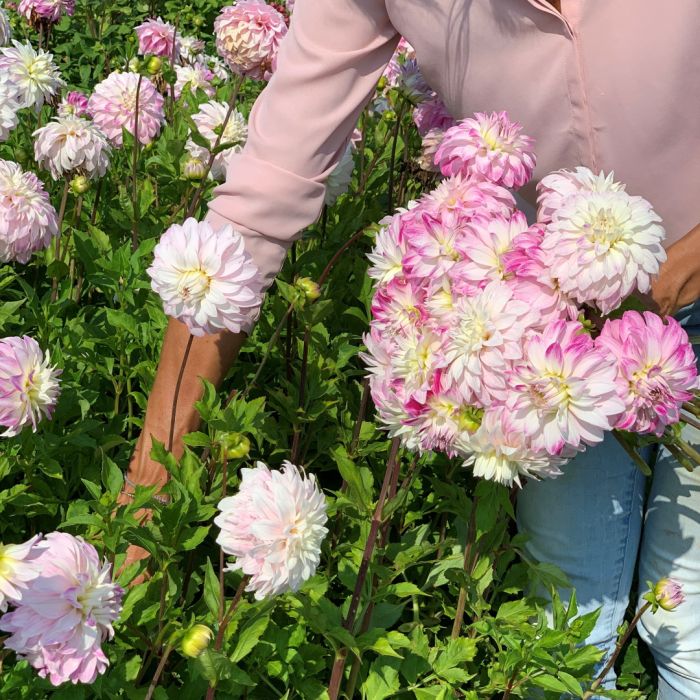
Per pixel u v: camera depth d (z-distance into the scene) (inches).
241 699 60.9
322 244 103.3
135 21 213.0
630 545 77.0
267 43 97.3
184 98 131.9
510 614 68.6
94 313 94.7
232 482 66.8
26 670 51.9
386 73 118.7
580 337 46.2
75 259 97.4
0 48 111.7
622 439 57.5
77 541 43.1
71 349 81.0
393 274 55.1
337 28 61.4
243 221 63.9
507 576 73.9
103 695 55.3
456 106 66.7
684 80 58.3
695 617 75.3
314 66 61.6
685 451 57.8
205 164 104.6
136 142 99.7
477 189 55.4
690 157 61.8
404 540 74.6
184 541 55.6
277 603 60.9
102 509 53.9
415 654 64.0
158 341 85.1
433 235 51.6
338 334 98.5
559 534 74.5
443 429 50.2
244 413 63.2
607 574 76.3
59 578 41.6
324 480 90.7
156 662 62.3
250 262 53.6
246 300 53.4
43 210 80.4
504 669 62.6
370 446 79.8
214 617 55.6
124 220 103.3
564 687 61.2
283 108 62.9
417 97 108.7
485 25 59.9
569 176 51.9
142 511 64.2
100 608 42.9
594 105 60.4
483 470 50.0
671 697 79.8
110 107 106.3
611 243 45.8
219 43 98.5
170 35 134.9
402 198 121.2
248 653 57.8
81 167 94.2
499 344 46.5
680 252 58.7
